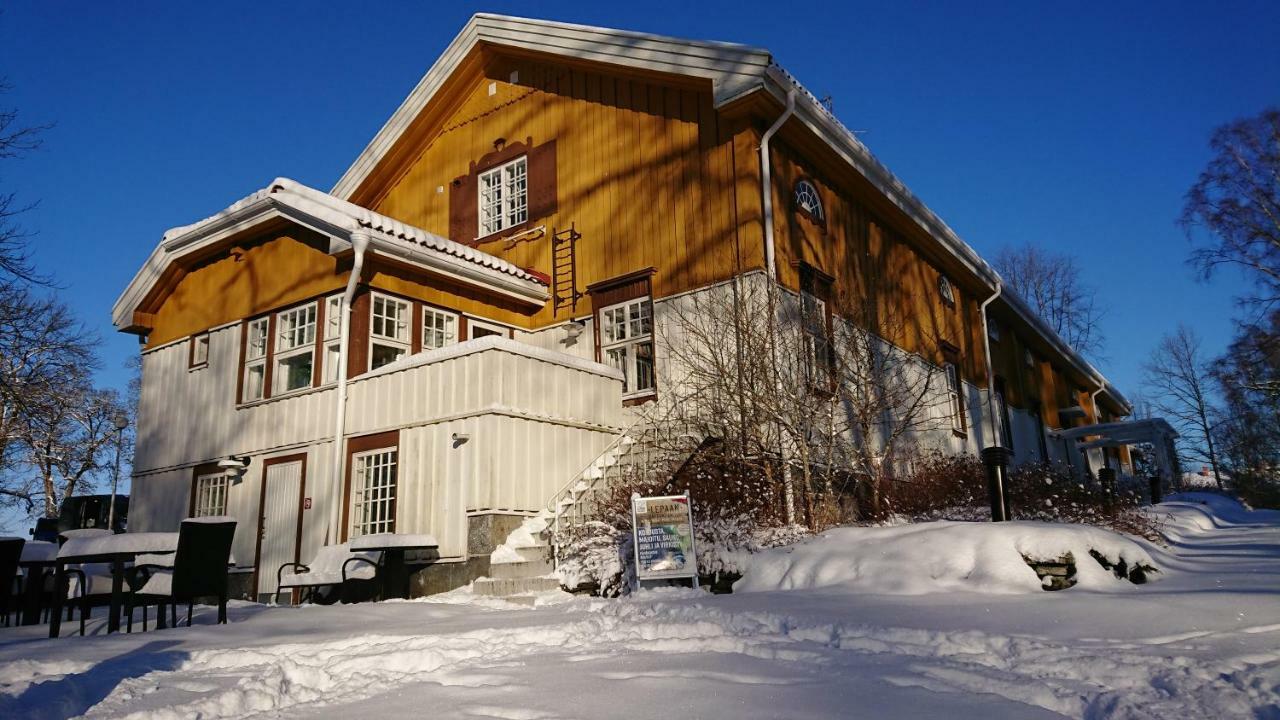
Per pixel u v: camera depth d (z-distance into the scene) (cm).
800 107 1413
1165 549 1238
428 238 1493
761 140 1419
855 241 1672
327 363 1480
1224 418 4884
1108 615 629
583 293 1598
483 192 1828
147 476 1750
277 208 1532
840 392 1270
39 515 3616
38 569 1012
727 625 657
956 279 2162
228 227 1642
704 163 1468
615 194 1588
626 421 1434
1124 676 466
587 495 1265
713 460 1191
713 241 1430
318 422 1454
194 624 888
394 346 1461
